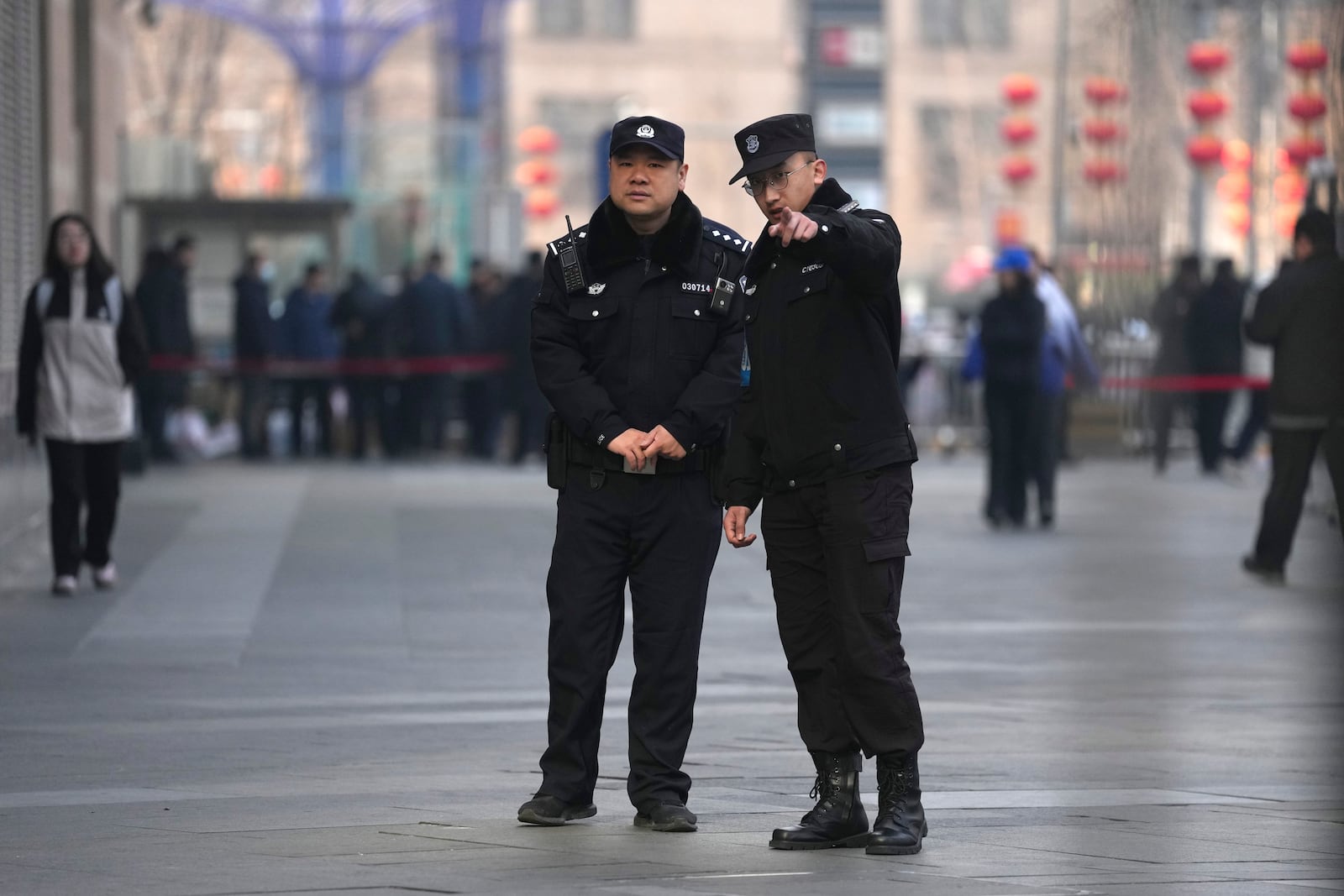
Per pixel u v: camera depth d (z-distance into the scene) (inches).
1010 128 5615.2
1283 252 3447.3
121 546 1749.5
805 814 770.8
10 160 1612.9
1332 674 1155.3
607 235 754.2
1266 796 813.9
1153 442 2987.2
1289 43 3147.1
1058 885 653.3
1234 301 2694.4
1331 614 1418.6
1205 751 918.4
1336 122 1996.8
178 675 1119.6
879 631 711.1
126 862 681.0
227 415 3213.6
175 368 2738.7
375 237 3639.3
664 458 753.0
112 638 1250.6
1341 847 717.3
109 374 1428.4
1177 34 3245.6
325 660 1179.3
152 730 956.0
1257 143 3341.5
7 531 1533.0
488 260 3415.4
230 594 1461.6
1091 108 2987.2
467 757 892.6
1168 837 734.5
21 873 663.1
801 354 714.8
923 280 7406.5
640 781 753.6
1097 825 757.9
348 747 915.4
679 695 759.1
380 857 689.0
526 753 904.3
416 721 985.5
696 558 759.7
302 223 3171.8
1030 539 1929.1
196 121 5187.0
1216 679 1138.7
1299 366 1536.7
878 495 713.0
